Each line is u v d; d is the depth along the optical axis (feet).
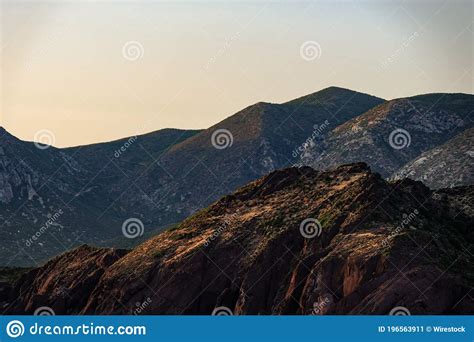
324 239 489.26
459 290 431.02
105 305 524.11
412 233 466.70
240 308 481.05
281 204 546.67
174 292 506.07
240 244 515.50
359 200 506.89
